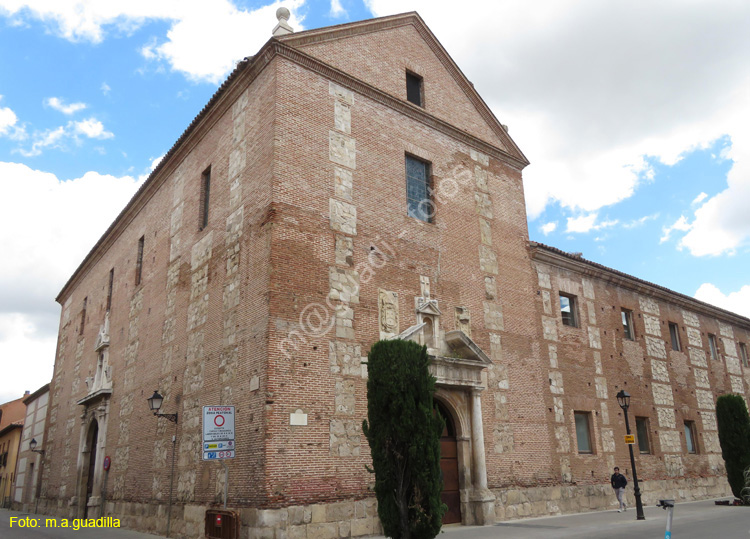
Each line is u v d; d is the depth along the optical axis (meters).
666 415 27.69
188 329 19.84
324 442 15.18
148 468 20.62
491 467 19.06
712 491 28.55
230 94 19.81
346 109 19.00
